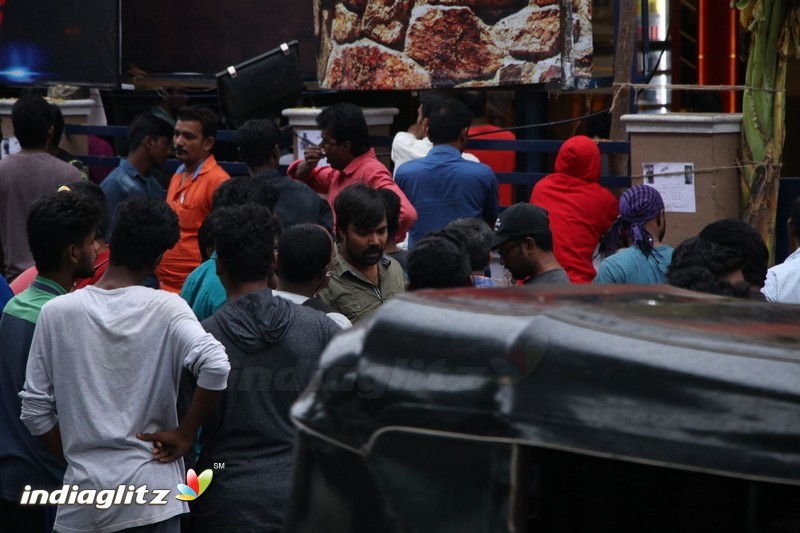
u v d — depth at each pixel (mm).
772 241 19812
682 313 6824
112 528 10836
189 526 11641
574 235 19000
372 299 14742
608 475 6316
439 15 22281
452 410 6008
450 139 19719
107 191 20922
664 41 25078
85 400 10875
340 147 19406
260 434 11453
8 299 14250
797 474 5379
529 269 14812
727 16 25266
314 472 6543
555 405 5801
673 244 20156
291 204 18703
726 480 6234
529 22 21453
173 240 11430
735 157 19969
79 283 15789
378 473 6172
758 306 7395
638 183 20375
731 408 5508
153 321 11062
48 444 11328
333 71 24125
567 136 25391
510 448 5879
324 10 24141
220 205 15586
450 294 6852
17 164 19625
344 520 6324
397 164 21781
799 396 5457
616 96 21672
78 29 26750
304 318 11742
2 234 19766
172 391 11141
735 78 25453
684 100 25844
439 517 5996
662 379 5633
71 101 27172
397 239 18250
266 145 19312
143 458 10945
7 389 12500
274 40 25891
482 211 19750
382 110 24484
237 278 12195
